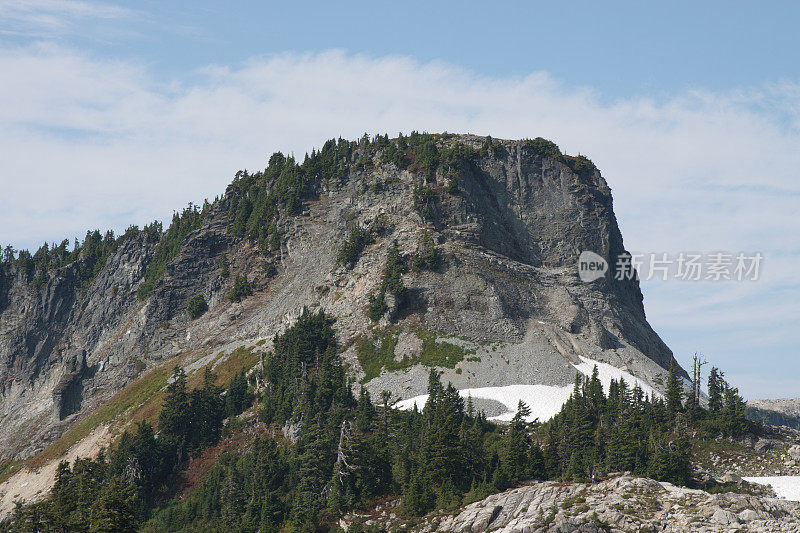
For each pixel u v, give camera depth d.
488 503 185.38
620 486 180.25
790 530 152.12
